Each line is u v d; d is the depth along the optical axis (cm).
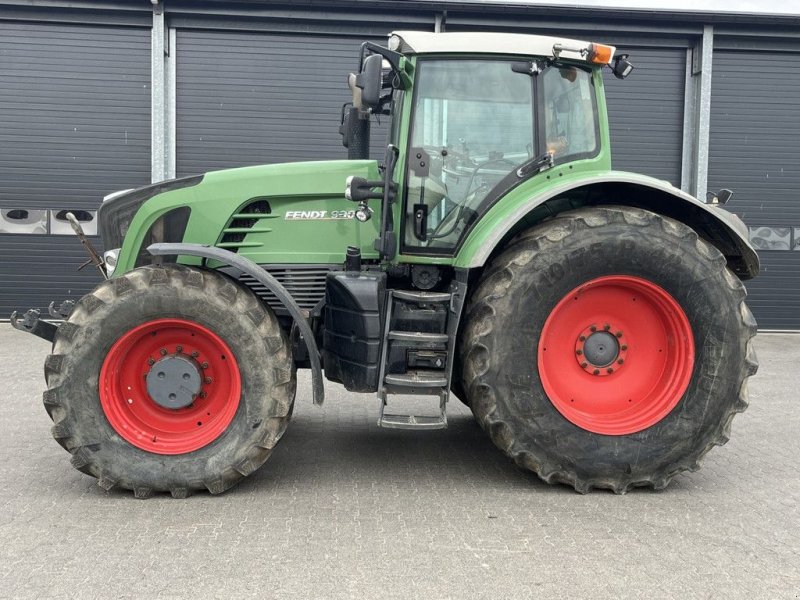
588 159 404
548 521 331
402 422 357
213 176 414
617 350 382
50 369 348
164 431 364
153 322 354
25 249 996
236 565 282
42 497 356
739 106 1046
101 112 993
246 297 357
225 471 353
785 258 1056
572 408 376
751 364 372
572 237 360
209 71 1001
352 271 389
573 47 393
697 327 367
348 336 371
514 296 358
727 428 372
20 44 976
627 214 365
